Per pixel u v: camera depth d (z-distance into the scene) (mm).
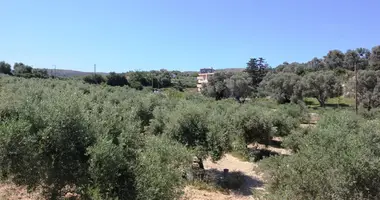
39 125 6535
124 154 6906
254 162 17531
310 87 65312
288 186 6461
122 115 9031
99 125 7125
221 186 12648
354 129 9039
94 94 23969
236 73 88250
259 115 18734
